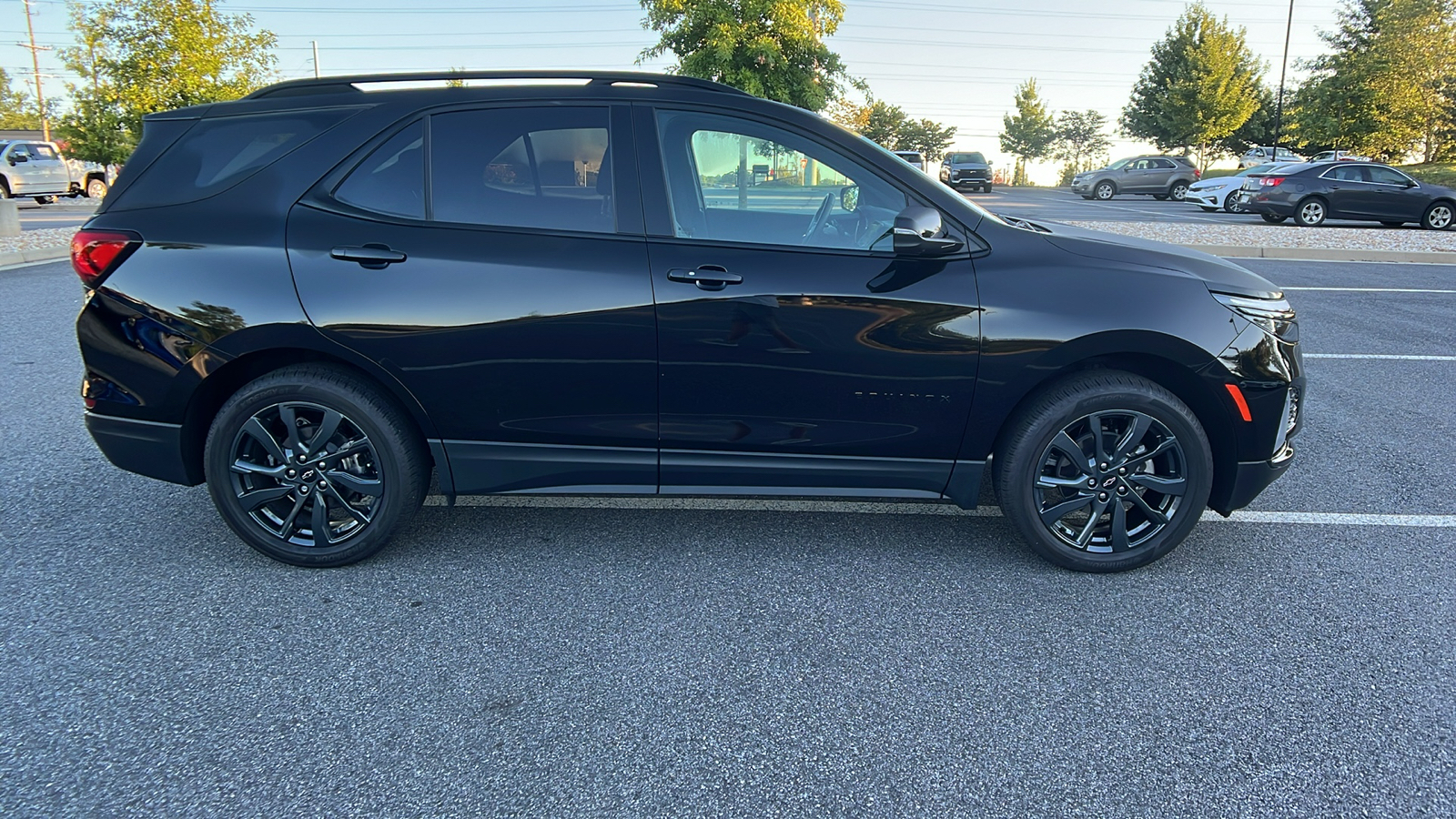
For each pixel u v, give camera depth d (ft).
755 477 10.12
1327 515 12.10
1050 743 7.30
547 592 9.83
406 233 9.57
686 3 66.49
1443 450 14.71
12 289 29.40
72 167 86.17
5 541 10.94
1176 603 9.67
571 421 9.91
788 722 7.58
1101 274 9.72
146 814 6.40
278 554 10.25
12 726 7.36
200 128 10.05
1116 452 9.95
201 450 10.37
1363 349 21.85
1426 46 105.19
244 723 7.46
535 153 9.74
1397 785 6.80
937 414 9.83
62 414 16.14
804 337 9.54
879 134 214.07
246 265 9.50
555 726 7.49
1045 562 10.68
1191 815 6.49
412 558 10.69
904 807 6.57
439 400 9.74
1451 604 9.65
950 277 9.62
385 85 10.11
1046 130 203.10
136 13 73.41
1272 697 7.94
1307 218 62.59
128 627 8.96
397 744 7.23
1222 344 9.60
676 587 9.99
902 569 10.50
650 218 9.68
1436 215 61.46
